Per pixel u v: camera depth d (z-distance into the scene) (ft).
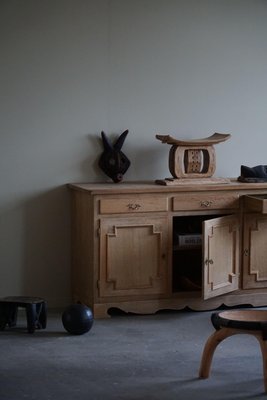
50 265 17.76
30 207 17.48
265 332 12.03
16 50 17.04
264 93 19.01
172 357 13.94
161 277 16.94
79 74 17.53
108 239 16.44
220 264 16.90
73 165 17.70
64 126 17.56
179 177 17.35
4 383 12.48
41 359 13.76
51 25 17.21
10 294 17.54
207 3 18.35
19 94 17.17
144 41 17.94
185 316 16.90
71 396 11.91
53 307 17.83
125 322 16.34
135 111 18.03
